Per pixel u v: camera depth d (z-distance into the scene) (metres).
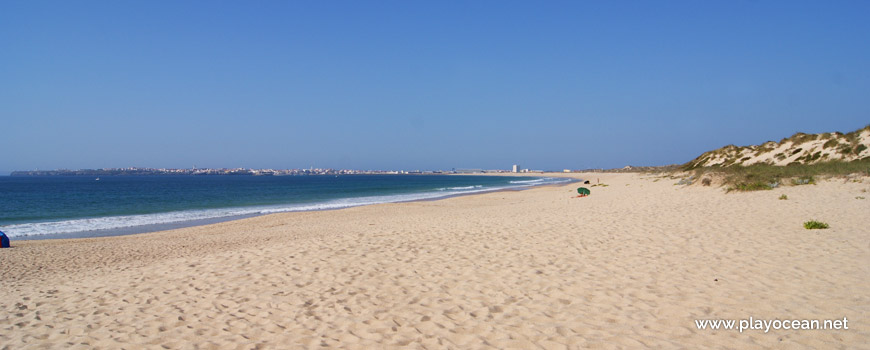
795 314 4.69
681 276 6.33
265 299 6.09
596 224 11.70
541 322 4.89
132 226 21.36
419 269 7.42
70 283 7.79
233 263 8.30
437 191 55.97
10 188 72.56
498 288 6.21
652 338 4.32
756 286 5.67
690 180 24.05
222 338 4.81
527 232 10.85
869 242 7.75
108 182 113.38
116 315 5.71
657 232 9.93
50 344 4.82
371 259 8.24
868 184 15.47
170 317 5.54
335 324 5.10
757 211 12.38
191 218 24.70
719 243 8.37
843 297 5.07
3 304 6.45
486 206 24.61
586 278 6.48
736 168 24.17
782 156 34.88
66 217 26.14
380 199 39.75
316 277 7.11
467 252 8.63
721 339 4.23
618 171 154.75
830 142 30.97
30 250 12.66
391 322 5.09
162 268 8.30
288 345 4.56
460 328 4.83
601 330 4.58
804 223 9.65
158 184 94.88
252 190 64.31
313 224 17.97
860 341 4.00
